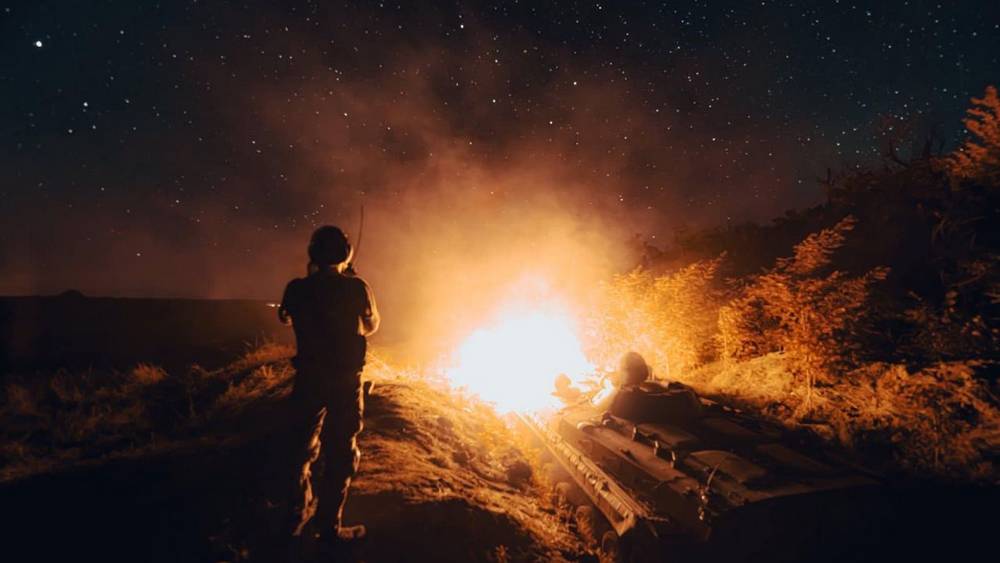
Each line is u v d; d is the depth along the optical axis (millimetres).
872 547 3486
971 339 6789
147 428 5434
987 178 7965
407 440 5004
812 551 3336
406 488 3881
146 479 3887
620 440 4590
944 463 4828
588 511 4414
